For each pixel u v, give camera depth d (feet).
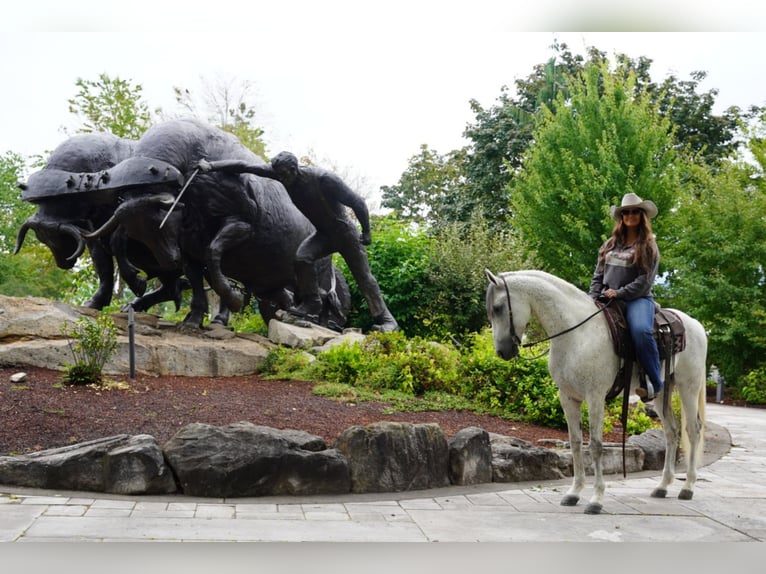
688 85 103.81
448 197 106.11
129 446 20.20
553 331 20.40
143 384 29.43
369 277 42.16
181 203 34.14
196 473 19.98
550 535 17.28
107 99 76.84
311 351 37.42
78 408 24.73
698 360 22.75
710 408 60.90
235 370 34.71
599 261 22.12
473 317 53.72
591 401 20.15
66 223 34.88
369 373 33.42
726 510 20.66
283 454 20.67
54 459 19.80
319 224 39.55
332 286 46.19
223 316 43.37
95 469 19.90
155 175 33.14
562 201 74.74
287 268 43.01
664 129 73.97
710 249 70.59
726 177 74.49
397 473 22.09
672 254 73.87
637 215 21.16
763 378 66.95
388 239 55.88
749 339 66.69
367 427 22.38
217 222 37.06
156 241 34.04
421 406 30.12
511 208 88.28
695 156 93.61
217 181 36.01
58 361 30.32
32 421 22.95
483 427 28.43
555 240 74.74
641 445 28.32
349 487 21.40
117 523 16.79
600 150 70.74
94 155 36.40
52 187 34.60
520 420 30.71
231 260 40.57
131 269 39.37
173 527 16.70
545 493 22.39
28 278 109.29
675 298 74.79
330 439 24.02
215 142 37.06
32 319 31.37
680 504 21.35
